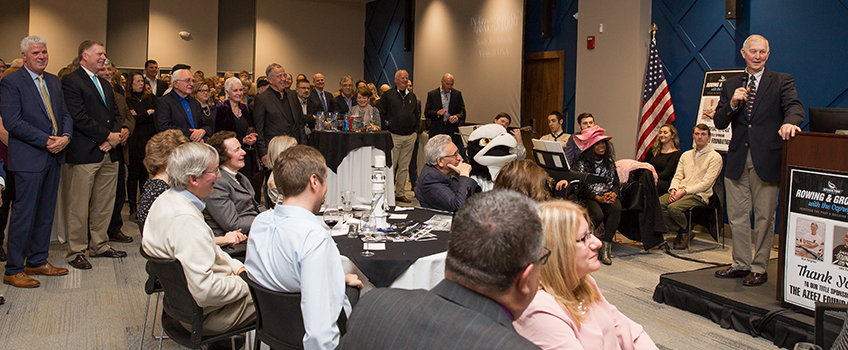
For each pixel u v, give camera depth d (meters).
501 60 7.98
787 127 3.06
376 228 2.56
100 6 10.08
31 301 3.45
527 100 8.07
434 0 9.51
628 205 4.89
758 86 3.56
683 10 5.93
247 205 3.15
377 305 1.03
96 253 4.47
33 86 3.70
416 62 10.12
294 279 1.77
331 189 5.84
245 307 2.18
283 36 11.44
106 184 4.39
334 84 12.02
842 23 4.67
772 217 3.57
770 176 3.47
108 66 5.14
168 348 2.82
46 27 9.75
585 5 6.77
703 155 5.16
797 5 4.98
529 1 7.87
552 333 1.34
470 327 0.92
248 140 5.27
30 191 3.70
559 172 4.70
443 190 3.24
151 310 3.36
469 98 8.75
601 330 1.68
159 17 10.45
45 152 3.76
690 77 5.91
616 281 4.17
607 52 6.50
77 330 3.02
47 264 4.00
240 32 11.12
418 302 1.00
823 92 4.84
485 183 3.48
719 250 5.18
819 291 2.89
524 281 0.99
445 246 2.38
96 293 3.63
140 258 4.49
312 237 1.74
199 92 5.43
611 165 4.84
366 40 12.13
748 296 3.31
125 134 4.59
